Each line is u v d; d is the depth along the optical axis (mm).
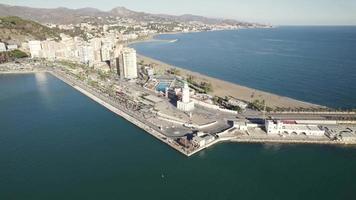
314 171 194000
